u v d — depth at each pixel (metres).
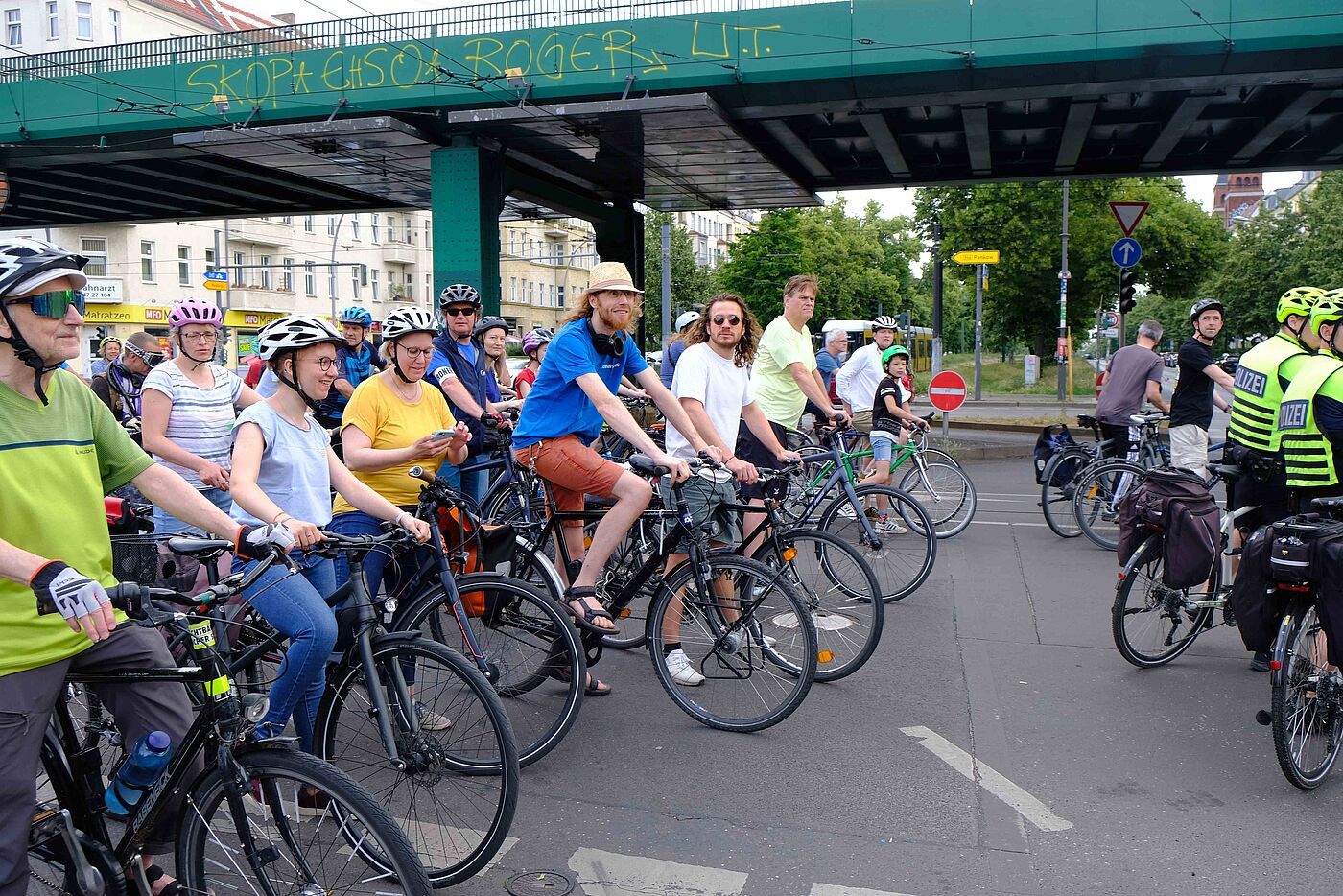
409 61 14.58
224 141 14.87
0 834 2.71
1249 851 3.77
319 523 3.96
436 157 15.79
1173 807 4.13
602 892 3.49
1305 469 4.79
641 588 5.23
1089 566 8.55
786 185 20.75
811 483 7.42
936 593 7.62
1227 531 5.85
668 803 4.16
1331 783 4.38
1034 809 4.11
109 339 12.42
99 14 47.75
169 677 2.82
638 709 5.29
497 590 4.47
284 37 15.11
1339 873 3.62
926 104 14.81
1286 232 52.12
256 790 2.81
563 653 4.43
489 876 3.59
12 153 18.20
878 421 9.45
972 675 5.76
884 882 3.54
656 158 17.78
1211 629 6.33
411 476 4.40
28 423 2.78
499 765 3.55
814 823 3.98
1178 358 9.12
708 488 5.40
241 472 3.65
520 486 6.14
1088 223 40.34
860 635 5.57
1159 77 13.55
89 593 2.49
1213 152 19.20
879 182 21.88
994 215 40.47
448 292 7.32
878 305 63.44
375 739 3.68
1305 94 14.50
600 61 14.02
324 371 3.88
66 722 2.93
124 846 2.89
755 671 4.95
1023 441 18.45
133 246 45.31
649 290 51.72
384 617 3.91
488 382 7.92
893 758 4.62
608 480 4.83
